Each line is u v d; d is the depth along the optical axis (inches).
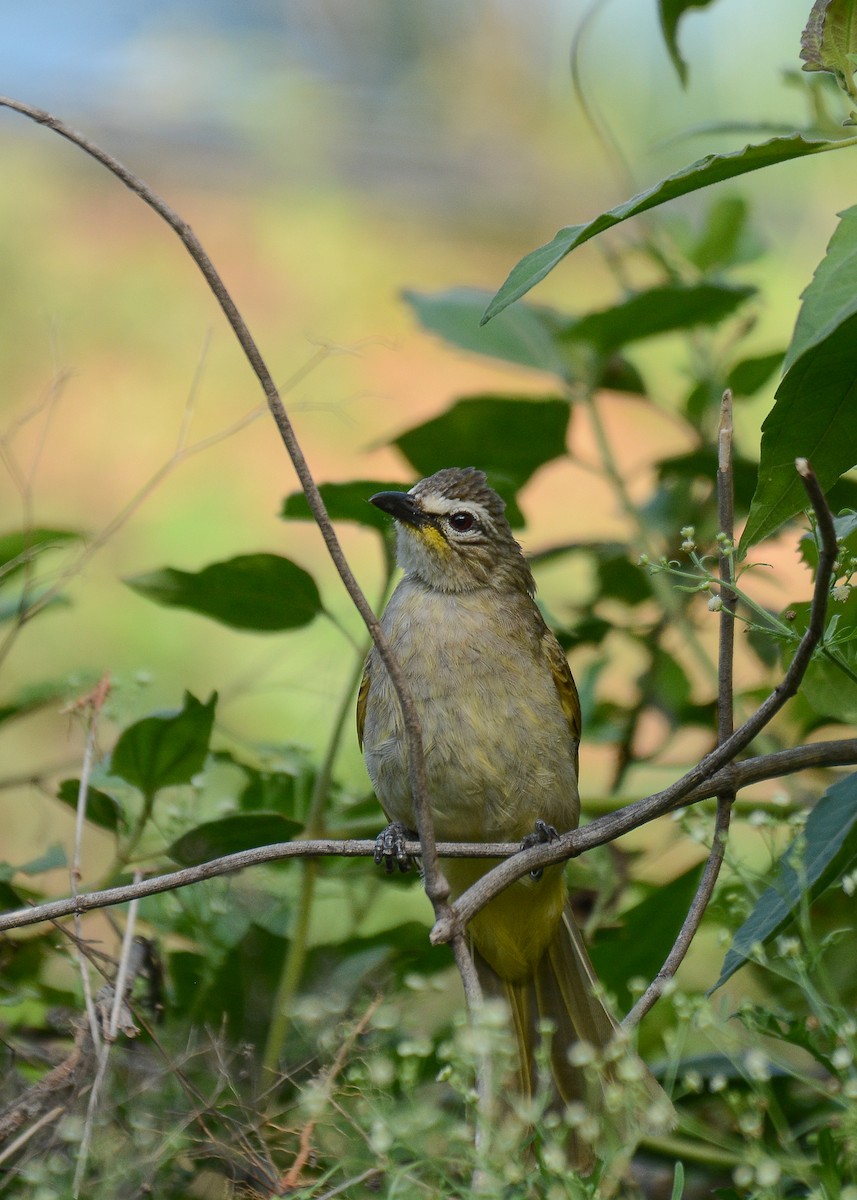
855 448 231.5
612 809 372.2
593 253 1233.4
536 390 1067.9
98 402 1010.1
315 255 1226.6
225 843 319.3
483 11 1448.1
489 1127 207.3
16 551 388.2
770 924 247.1
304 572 338.6
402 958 328.5
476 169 1346.0
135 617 782.5
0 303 1112.2
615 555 409.4
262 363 237.1
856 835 249.9
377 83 1444.4
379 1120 217.3
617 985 337.1
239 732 683.4
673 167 952.9
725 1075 289.3
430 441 411.8
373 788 353.7
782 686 225.8
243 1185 262.2
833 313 201.0
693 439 426.9
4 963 327.3
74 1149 269.6
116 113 1357.0
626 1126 235.0
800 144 221.3
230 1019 314.3
